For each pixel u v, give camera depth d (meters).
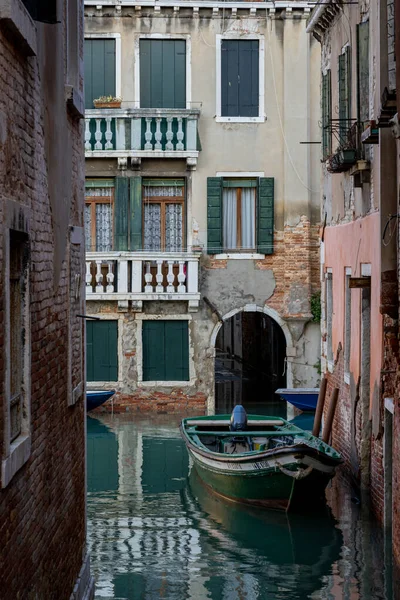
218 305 24.73
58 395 8.34
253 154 24.72
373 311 13.84
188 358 24.59
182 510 14.66
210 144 24.70
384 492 12.94
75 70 9.37
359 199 15.27
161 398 24.55
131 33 24.50
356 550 12.49
